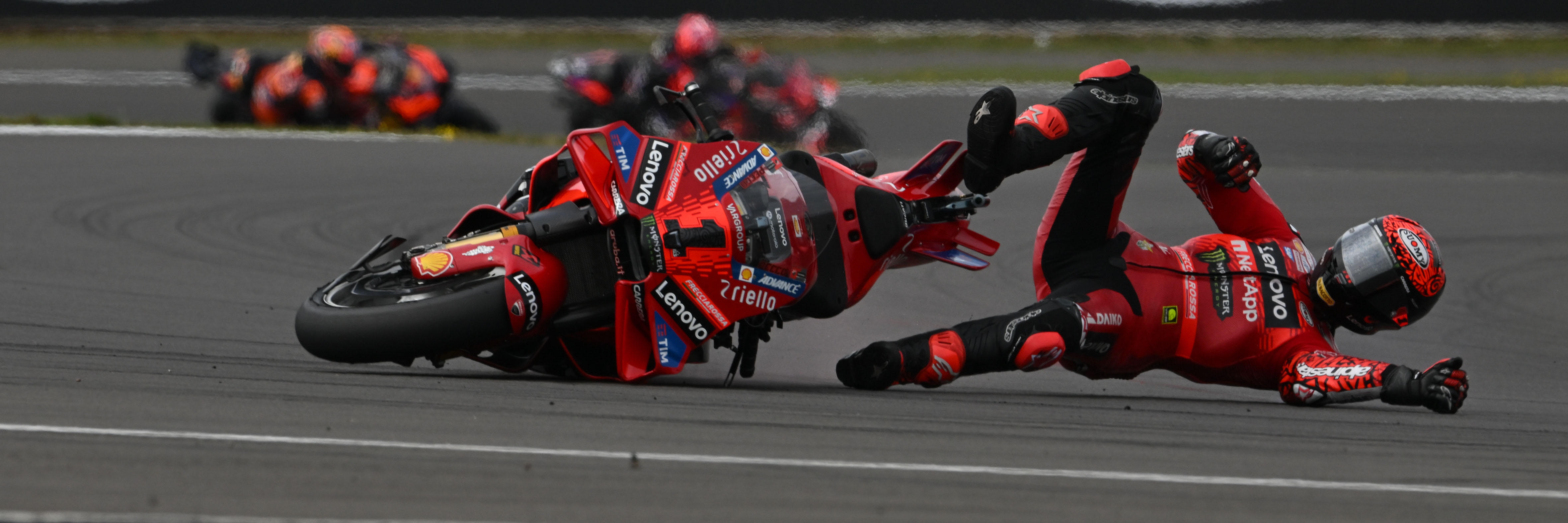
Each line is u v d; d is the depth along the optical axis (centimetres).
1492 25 8550
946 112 6481
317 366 1870
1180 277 1902
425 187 4200
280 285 2792
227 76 5709
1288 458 1388
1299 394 1828
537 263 1705
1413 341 2622
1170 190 4481
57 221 3381
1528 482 1314
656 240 1703
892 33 8862
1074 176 1923
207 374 1708
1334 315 1919
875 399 1716
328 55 5588
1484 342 2619
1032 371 1823
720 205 1773
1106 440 1453
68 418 1302
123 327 2208
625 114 5353
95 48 8788
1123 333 1861
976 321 1830
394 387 1614
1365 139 5694
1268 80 7231
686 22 5328
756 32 8981
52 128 5084
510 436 1304
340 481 1086
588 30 9431
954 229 2059
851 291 1917
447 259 1688
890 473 1215
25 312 2269
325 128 5544
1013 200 4169
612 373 1834
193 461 1131
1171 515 1098
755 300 1784
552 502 1049
